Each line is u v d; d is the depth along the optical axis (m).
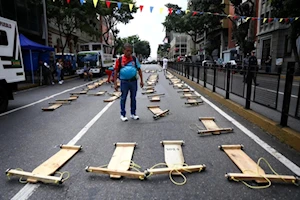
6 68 7.27
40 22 20.45
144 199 2.59
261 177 2.88
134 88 5.66
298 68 4.05
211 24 31.70
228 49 32.62
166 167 3.28
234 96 8.12
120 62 5.62
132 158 3.59
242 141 4.22
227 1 33.28
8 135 4.80
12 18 16.31
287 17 13.04
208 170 3.20
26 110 7.28
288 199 2.56
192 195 2.65
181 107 7.23
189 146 4.05
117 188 2.80
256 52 25.11
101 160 3.54
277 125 4.44
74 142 4.31
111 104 7.91
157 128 5.09
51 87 13.84
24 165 3.42
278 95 4.67
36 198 2.62
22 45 13.43
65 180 2.98
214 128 4.88
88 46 24.08
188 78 15.49
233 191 2.71
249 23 24.78
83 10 20.98
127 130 4.97
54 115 6.52
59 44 26.56
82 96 9.95
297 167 3.22
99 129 5.08
